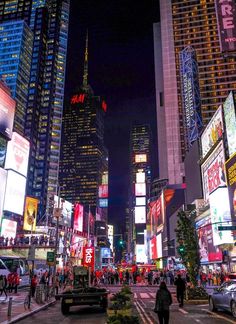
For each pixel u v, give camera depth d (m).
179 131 144.88
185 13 158.00
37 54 182.62
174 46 154.62
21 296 31.19
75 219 122.56
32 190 161.75
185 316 16.75
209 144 71.38
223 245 54.84
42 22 189.50
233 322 14.59
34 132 169.00
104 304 19.77
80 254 101.69
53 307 22.81
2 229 83.69
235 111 59.16
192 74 104.75
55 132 179.75
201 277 41.28
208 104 135.50
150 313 18.19
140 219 188.38
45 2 199.25
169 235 99.19
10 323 14.84
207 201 66.94
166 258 100.44
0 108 89.12
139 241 183.75
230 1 106.31
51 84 183.62
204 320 15.27
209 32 150.12
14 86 161.50
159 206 115.94
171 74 152.25
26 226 93.75
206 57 144.38
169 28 158.12
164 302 11.82
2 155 89.00
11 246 69.44
